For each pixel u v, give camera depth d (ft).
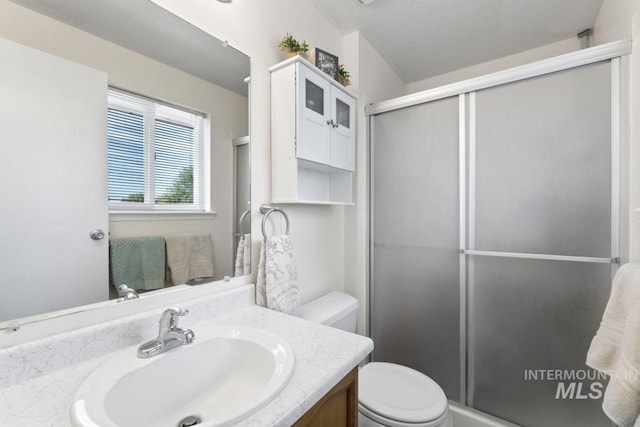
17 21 2.15
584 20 5.57
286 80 3.98
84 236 2.50
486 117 4.64
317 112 4.30
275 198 4.14
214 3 3.49
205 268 3.42
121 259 2.73
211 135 3.50
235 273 3.75
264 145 4.10
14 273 2.15
